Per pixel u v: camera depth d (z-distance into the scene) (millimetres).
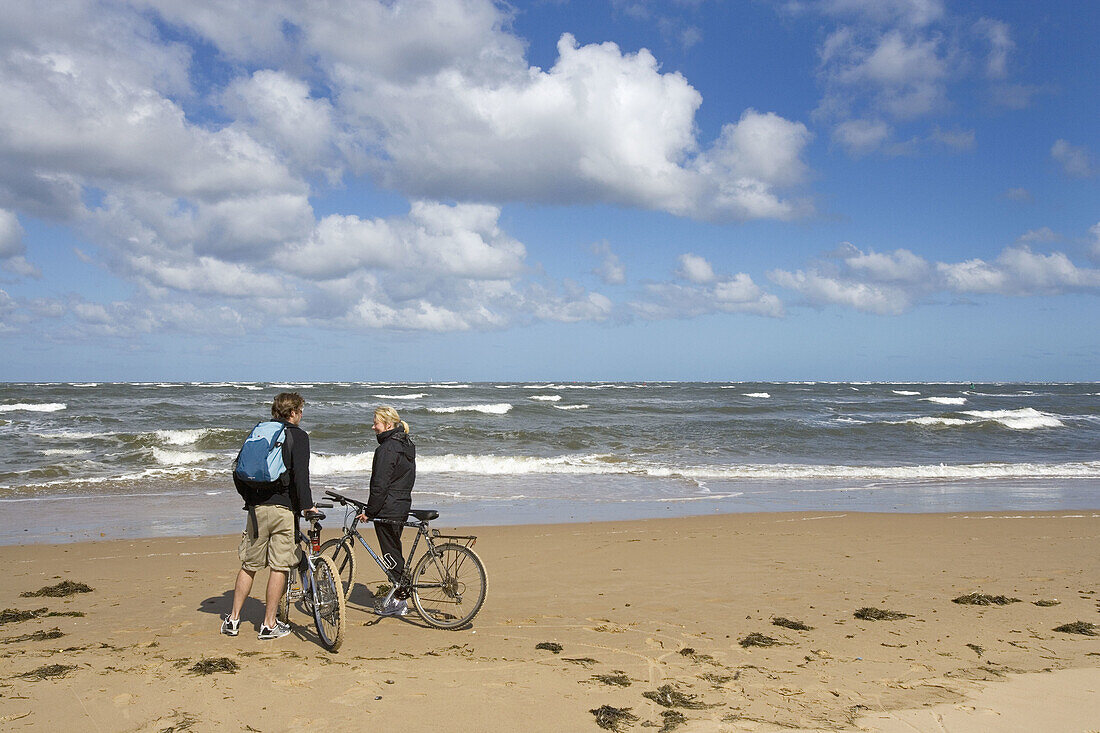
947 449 24719
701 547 9133
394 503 5586
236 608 5164
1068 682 4418
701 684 4316
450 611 5520
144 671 4363
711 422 33000
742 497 14516
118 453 20500
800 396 69062
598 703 3980
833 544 9359
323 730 3570
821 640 5270
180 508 12562
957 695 4188
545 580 7305
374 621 5695
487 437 25859
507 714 3805
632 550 8938
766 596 6645
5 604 6266
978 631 5535
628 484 16344
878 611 6027
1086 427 33969
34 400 44594
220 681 4195
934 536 9977
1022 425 33844
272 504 5023
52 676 4254
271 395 54406
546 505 13383
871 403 57219
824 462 21000
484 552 8828
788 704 4020
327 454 21094
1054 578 7465
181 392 59781
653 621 5762
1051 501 14172
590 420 34375
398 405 45344
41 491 14453
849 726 3736
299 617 5762
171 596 6535
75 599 6414
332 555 6094
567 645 5074
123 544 9344
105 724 3600
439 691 4113
